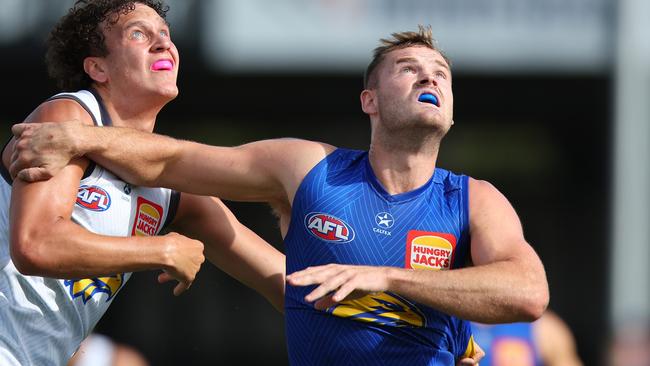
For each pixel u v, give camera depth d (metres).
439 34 36.88
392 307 16.47
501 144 45.41
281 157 16.92
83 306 17.67
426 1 36.72
